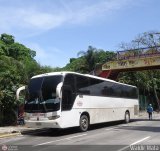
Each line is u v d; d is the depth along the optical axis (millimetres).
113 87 26875
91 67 47875
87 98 22594
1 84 25969
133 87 31125
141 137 17906
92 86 23484
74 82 21281
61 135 20172
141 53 34406
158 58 33219
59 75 20250
